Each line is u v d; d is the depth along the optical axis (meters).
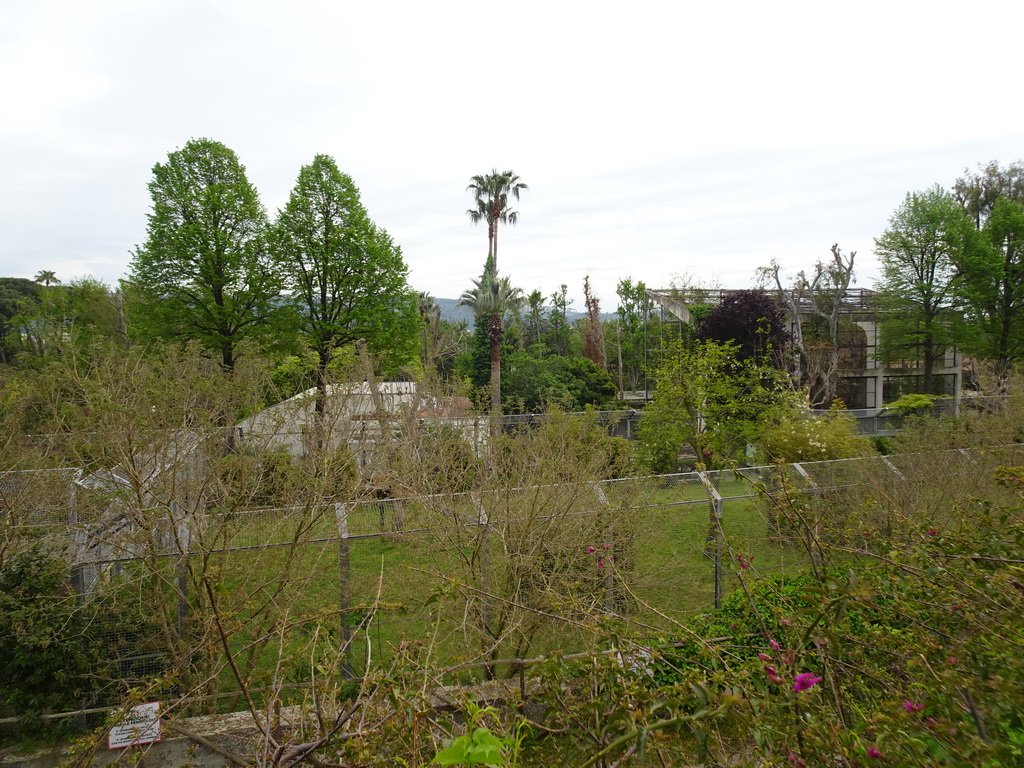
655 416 15.68
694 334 29.69
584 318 61.28
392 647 3.67
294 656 3.85
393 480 9.75
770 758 2.47
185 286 22.09
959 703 2.65
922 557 3.58
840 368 33.62
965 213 32.97
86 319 34.00
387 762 2.76
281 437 10.25
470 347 37.44
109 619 7.75
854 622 4.30
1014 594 3.07
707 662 4.04
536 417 16.16
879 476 10.08
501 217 38.72
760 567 9.17
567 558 8.08
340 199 23.36
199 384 8.98
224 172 22.95
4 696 7.17
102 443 7.41
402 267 24.67
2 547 7.30
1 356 35.72
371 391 13.52
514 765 2.46
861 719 2.88
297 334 22.34
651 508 9.62
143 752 4.63
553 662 3.32
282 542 8.31
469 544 8.12
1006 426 13.89
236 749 6.31
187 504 7.97
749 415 16.12
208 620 6.28
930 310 32.03
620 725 2.55
